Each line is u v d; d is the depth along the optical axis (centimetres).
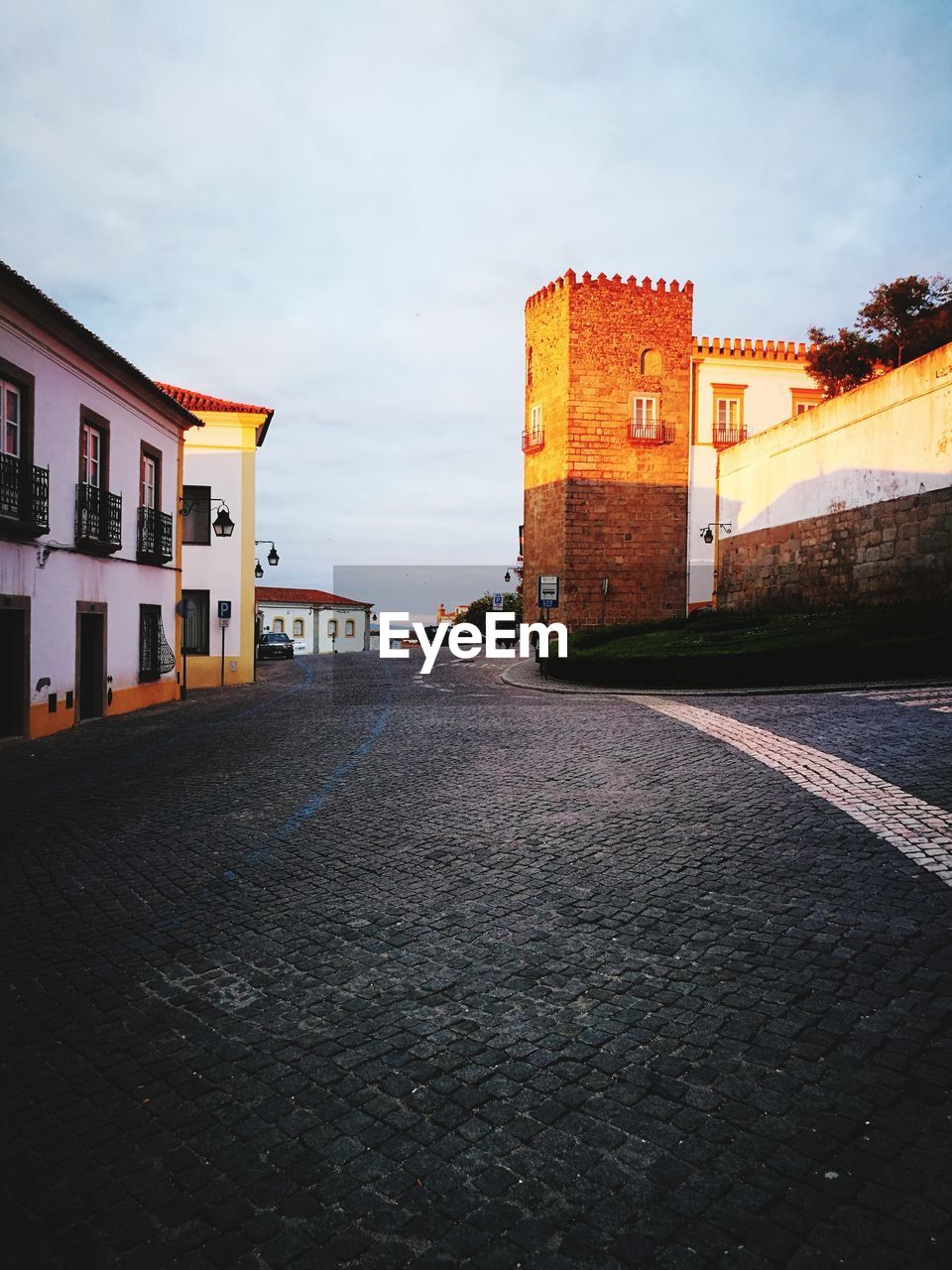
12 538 1323
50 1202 273
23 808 850
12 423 1348
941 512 1966
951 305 3138
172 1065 354
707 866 584
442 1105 319
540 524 3806
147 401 1866
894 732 1025
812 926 472
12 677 1346
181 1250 251
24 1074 350
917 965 417
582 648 2545
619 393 3631
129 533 1795
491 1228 255
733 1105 311
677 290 3678
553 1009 392
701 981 412
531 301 3847
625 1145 291
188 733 1402
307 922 514
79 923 521
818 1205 259
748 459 2944
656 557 3678
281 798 856
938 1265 234
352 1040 371
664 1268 238
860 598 2292
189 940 491
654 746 1052
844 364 3459
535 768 955
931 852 583
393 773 968
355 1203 268
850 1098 311
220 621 2638
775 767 879
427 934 490
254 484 2703
